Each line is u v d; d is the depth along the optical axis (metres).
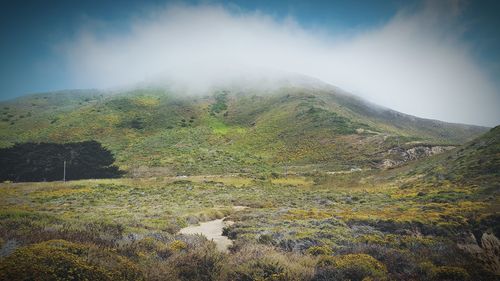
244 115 151.00
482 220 18.03
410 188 44.06
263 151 106.94
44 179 85.19
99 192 52.16
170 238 15.20
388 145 91.19
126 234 14.79
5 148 100.19
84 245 9.74
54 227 13.43
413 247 13.59
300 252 13.28
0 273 7.03
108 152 104.19
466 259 12.58
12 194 50.12
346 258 10.73
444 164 50.00
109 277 8.04
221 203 40.97
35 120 139.62
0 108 171.25
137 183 61.53
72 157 97.19
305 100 147.25
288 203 38.06
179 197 46.25
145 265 9.76
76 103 198.12
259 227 19.52
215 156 98.69
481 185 33.62
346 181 63.03
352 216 21.56
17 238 10.87
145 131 130.25
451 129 180.12
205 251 11.46
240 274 9.88
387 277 9.92
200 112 156.88
